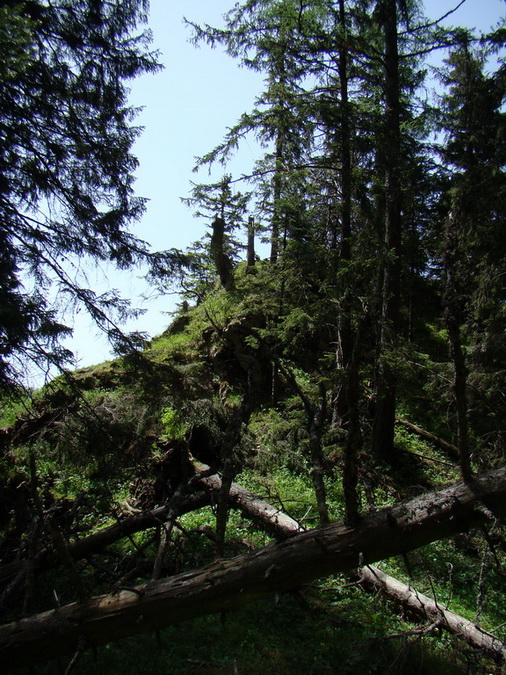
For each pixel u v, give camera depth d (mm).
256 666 5754
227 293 13156
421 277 20109
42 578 7730
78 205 9391
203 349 15906
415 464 13375
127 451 9594
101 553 8141
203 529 8508
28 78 9117
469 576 8508
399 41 13984
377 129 11875
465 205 10062
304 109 12367
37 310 7363
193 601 5133
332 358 11750
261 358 15344
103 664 5770
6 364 7250
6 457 11242
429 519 5059
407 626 6789
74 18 9961
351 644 6227
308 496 10977
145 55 10477
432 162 14586
